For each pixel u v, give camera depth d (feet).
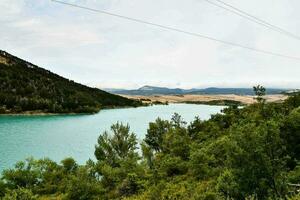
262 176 74.74
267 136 77.00
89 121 623.36
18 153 321.32
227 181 85.30
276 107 177.37
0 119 618.44
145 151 201.05
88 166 183.93
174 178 159.53
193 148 190.29
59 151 336.49
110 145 213.25
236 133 81.10
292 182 83.51
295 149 111.96
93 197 152.46
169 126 250.57
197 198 101.76
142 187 159.02
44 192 163.02
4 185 165.17
